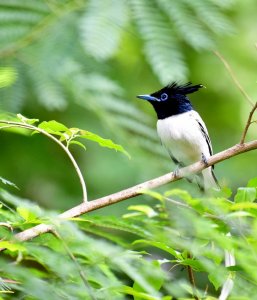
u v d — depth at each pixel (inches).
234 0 407.2
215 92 727.7
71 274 199.5
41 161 609.6
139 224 266.8
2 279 224.2
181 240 213.2
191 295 277.7
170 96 552.1
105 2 399.9
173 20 396.2
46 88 444.8
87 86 463.8
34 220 233.6
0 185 589.3
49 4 452.4
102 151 593.0
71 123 548.4
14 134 594.6
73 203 606.9
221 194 274.8
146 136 488.7
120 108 482.0
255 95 714.8
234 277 232.8
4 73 297.3
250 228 224.2
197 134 538.3
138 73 613.3
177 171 337.1
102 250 193.0
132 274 189.8
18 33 448.5
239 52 661.3
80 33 390.6
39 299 186.7
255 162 668.1
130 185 557.0
